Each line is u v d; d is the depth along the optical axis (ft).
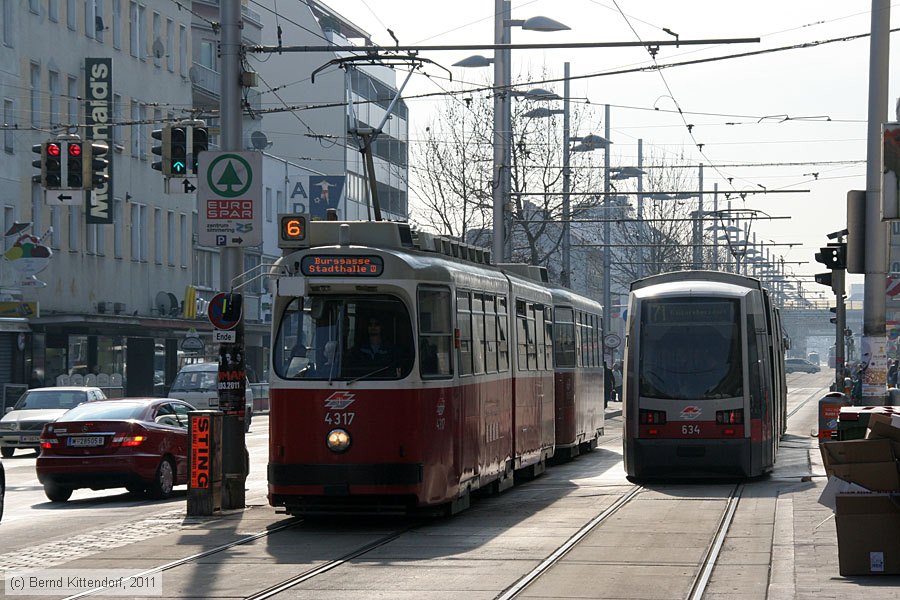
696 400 86.38
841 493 46.16
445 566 49.83
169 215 232.53
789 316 652.07
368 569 49.16
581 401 115.85
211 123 243.40
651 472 86.74
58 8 188.34
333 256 62.23
